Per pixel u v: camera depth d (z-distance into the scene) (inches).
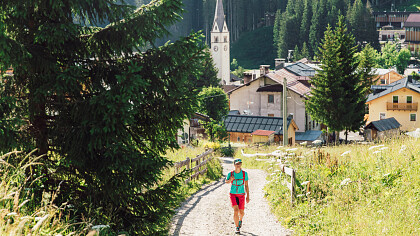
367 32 6481.3
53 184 324.8
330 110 1926.7
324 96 1921.8
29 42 317.1
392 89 2583.7
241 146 1772.9
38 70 311.3
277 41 7268.7
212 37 6215.6
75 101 317.7
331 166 540.4
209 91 2223.2
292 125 2172.7
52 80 306.5
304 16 6791.3
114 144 305.1
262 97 2618.1
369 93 2824.8
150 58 332.5
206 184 775.7
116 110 298.4
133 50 339.6
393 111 2571.4
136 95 307.4
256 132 2000.5
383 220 351.9
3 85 310.7
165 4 315.9
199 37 332.5
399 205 377.7
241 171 415.5
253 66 7672.2
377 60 5940.0
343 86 1936.5
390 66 5876.0
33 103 314.8
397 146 609.9
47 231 240.4
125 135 313.3
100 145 301.9
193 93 345.1
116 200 313.0
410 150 533.0
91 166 315.9
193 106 344.8
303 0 7116.1
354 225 362.6
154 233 337.4
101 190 315.6
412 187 420.2
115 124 307.6
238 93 2687.0
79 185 328.8
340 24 1905.8
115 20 321.1
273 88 2571.4
